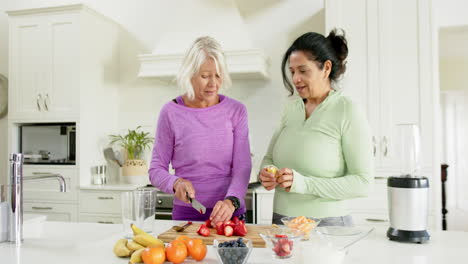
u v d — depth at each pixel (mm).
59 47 3260
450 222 5582
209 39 1670
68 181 3238
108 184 3379
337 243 1044
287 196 1494
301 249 1023
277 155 1568
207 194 1689
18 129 3412
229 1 3391
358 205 2838
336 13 2893
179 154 1726
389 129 2803
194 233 1354
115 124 3744
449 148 7828
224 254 1006
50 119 3275
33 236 1427
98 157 3469
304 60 1414
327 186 1355
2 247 1278
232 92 3516
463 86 5902
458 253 1165
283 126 1629
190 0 3441
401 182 1291
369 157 1382
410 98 2781
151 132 3715
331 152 1429
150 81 3725
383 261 1090
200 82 1639
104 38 3553
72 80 3230
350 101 1425
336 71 1475
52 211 3279
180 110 1715
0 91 3879
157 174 1672
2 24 3990
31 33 3322
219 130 1703
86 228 1561
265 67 3289
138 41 3764
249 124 3484
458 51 5062
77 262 1116
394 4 2818
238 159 1719
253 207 2900
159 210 3027
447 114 7828
